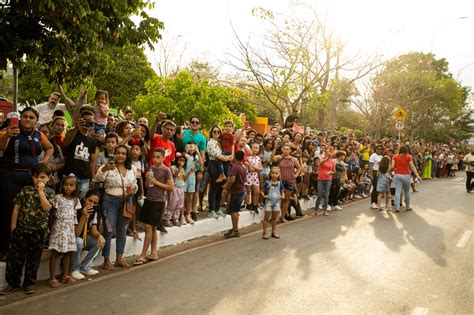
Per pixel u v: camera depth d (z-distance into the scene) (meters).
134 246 8.16
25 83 21.61
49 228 6.24
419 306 5.92
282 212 11.80
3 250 6.37
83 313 5.34
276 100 17.81
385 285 6.73
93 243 6.82
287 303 5.86
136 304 5.68
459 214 13.86
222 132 11.04
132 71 28.64
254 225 11.48
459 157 43.94
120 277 6.80
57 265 6.70
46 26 7.59
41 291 6.07
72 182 6.31
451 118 53.62
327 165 12.94
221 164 10.38
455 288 6.71
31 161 6.32
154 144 8.90
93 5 7.88
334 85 17.36
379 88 30.03
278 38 16.91
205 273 7.09
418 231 10.92
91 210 6.60
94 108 8.41
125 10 8.58
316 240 9.67
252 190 11.67
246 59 17.05
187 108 19.64
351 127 47.16
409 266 7.80
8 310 5.38
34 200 5.94
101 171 7.09
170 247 8.83
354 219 12.47
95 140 7.42
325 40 16.89
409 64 37.06
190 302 5.80
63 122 7.26
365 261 8.03
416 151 26.92
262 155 11.98
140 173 8.30
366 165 18.38
